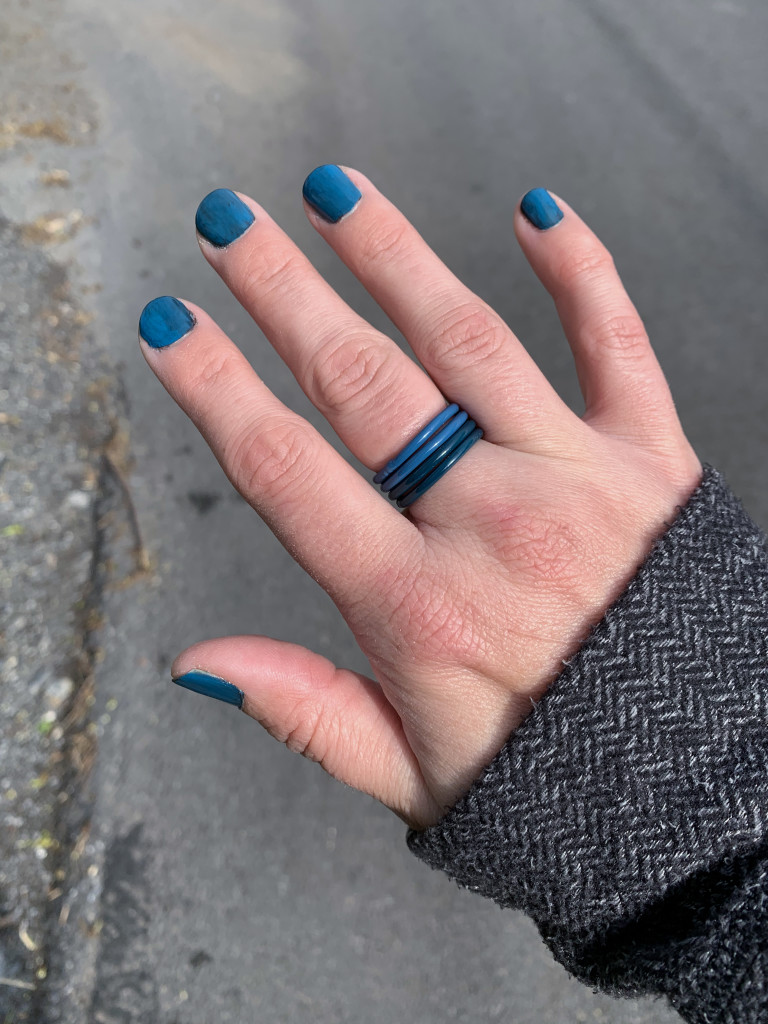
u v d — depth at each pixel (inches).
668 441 6.7
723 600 5.4
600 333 7.1
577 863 5.0
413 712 5.8
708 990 4.3
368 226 6.7
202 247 6.5
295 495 5.8
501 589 5.7
